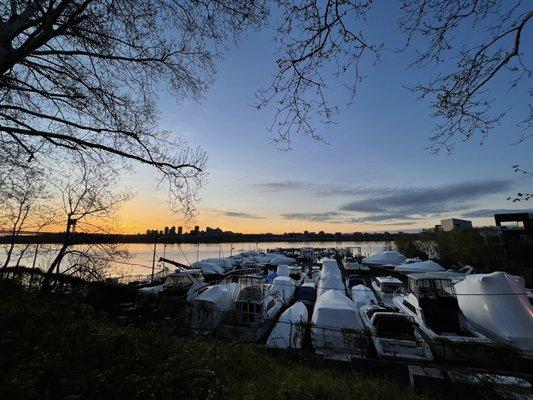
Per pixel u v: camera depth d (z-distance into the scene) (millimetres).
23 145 7754
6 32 4969
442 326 10695
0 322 5898
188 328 10133
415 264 25609
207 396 4148
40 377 3727
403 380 7027
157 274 26828
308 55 3074
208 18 5730
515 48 3076
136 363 4758
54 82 7355
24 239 13734
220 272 28344
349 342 9133
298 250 66125
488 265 23891
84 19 5801
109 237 12633
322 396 5250
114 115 8211
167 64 7988
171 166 8297
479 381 6445
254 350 8703
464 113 3533
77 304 8195
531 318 9672
